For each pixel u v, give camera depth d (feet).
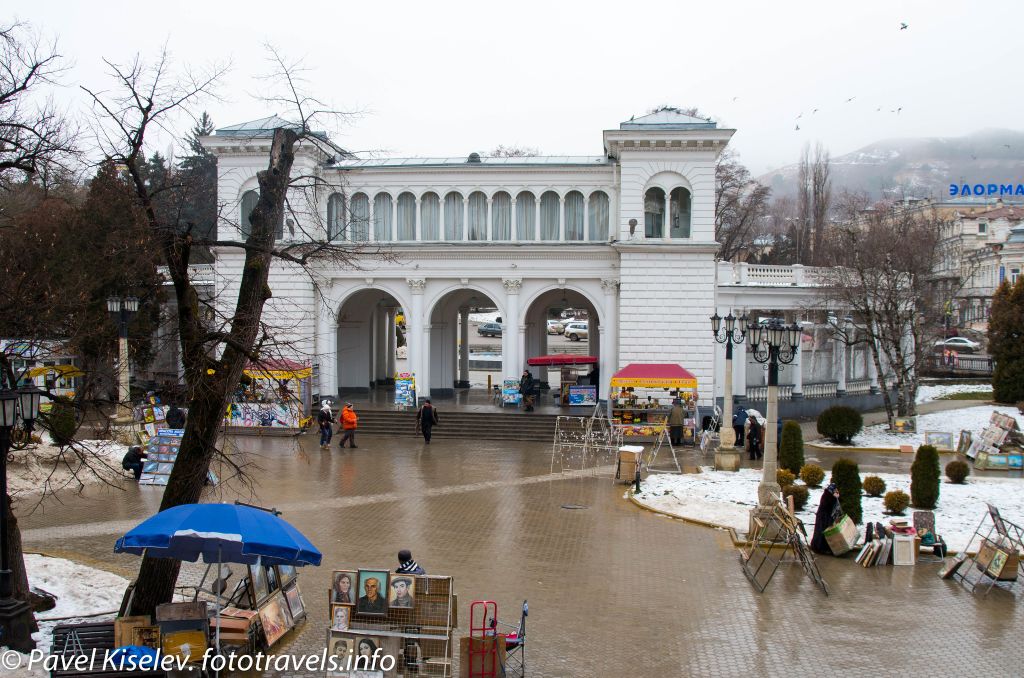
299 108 61.31
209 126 208.74
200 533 43.37
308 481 102.58
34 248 95.91
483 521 83.20
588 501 92.68
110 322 112.78
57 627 46.78
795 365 167.22
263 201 55.67
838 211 358.64
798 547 66.18
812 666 48.60
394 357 198.08
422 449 127.85
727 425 112.78
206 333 53.72
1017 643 52.34
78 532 77.30
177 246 52.54
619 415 138.92
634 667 48.24
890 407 149.38
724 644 51.78
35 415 52.70
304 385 143.54
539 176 154.92
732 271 159.02
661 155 146.72
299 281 152.05
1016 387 179.52
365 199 157.48
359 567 66.69
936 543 71.97
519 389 152.76
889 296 149.48
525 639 52.21
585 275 152.87
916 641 52.54
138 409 110.83
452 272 154.81
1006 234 376.07
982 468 118.42
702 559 70.23
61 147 65.21
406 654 45.32
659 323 146.72
